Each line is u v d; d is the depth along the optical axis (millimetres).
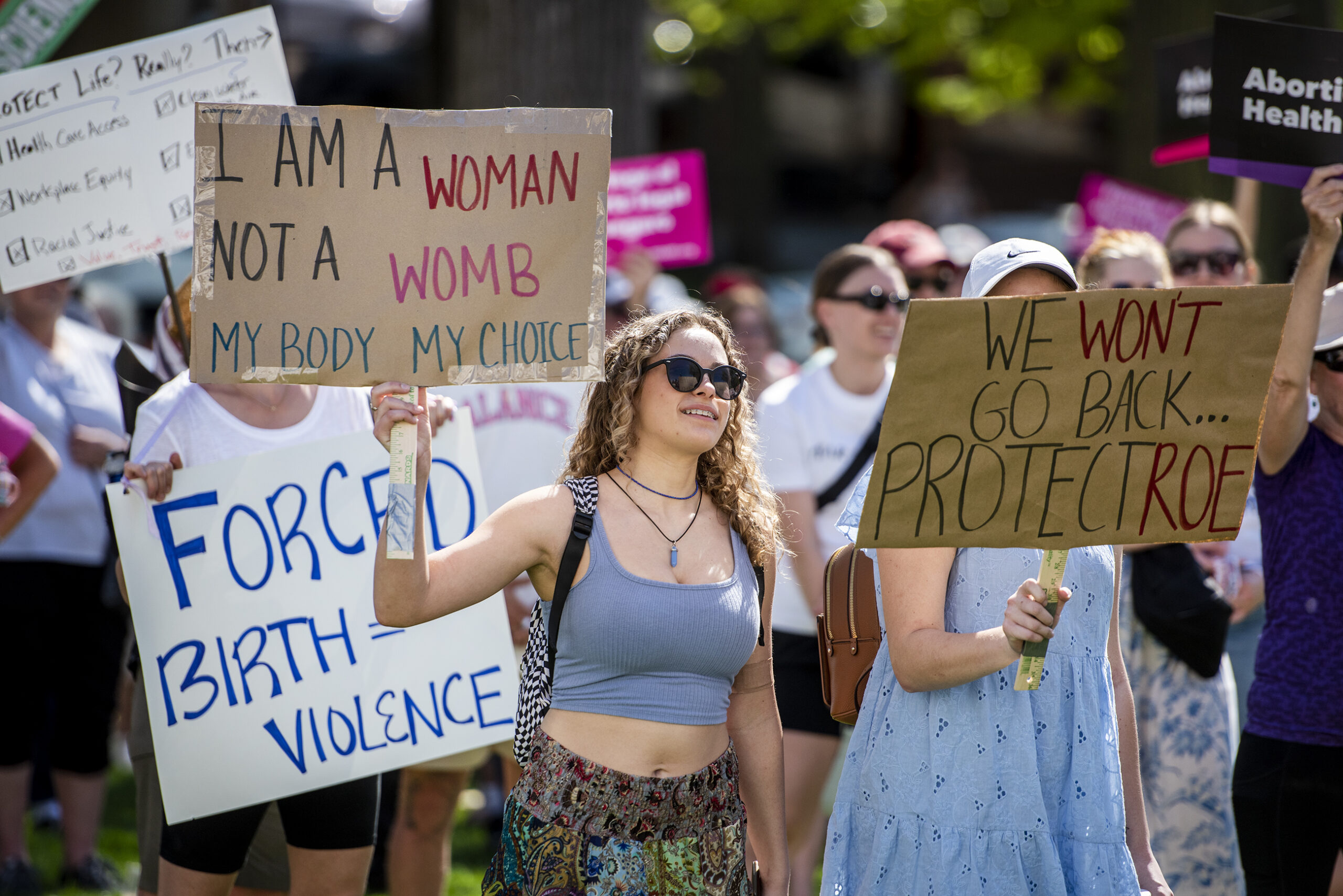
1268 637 11172
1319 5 22875
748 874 9711
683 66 50281
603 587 8898
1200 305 8117
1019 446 8109
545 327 8992
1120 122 31031
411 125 8953
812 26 40250
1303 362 10695
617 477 9430
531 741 9148
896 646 8617
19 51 13570
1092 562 8930
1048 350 8047
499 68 24594
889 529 8109
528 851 8812
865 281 14734
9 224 12094
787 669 14117
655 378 9297
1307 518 10969
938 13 38406
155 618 11344
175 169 12453
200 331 8844
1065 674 8773
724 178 56625
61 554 17500
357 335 8898
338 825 11609
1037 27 36688
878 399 14805
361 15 49969
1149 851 9234
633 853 8781
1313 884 10836
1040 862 8484
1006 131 69250
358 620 11656
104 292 37594
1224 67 11734
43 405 17922
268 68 12664
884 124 69750
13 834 16969
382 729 11586
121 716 18469
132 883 17375
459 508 11922
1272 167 11805
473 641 11859
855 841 9125
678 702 8953
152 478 11336
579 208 9023
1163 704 12953
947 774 8625
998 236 39281
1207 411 8234
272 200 8883
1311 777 10781
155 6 46438
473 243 8977
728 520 9766
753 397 21328
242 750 11336
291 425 12008
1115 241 14070
